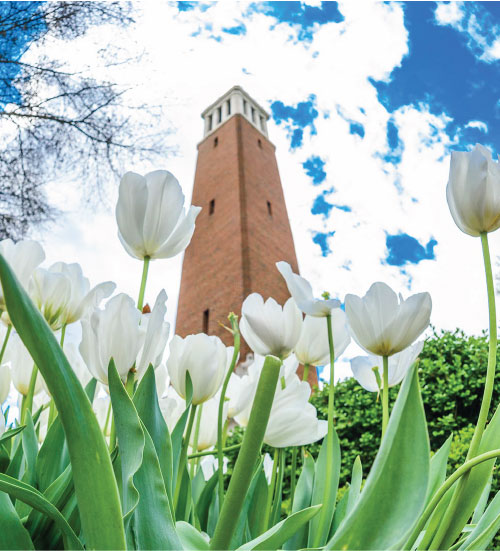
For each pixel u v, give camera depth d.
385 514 0.43
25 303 0.43
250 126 26.47
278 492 0.96
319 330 1.02
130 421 0.54
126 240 0.80
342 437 4.48
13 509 0.57
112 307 0.66
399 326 0.74
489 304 0.64
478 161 0.68
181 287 22.45
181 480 0.83
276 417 0.88
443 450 0.76
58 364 0.44
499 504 0.61
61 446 0.84
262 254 20.59
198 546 0.58
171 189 0.80
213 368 0.88
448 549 0.58
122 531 0.45
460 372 4.13
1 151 5.68
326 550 0.44
